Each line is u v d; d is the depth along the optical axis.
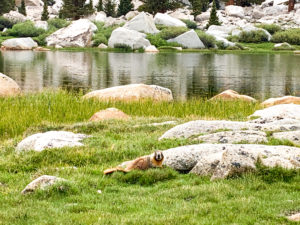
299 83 36.38
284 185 7.91
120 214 6.87
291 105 16.62
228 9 109.75
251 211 6.63
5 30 87.50
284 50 77.38
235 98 23.22
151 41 77.56
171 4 102.62
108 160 10.76
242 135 11.43
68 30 79.56
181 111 19.20
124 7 105.75
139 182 8.73
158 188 8.32
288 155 9.41
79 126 15.07
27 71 41.19
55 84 33.22
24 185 8.77
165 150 10.31
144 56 62.12
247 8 117.44
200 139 11.63
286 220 6.27
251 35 85.56
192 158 9.82
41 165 10.33
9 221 6.62
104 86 32.69
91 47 77.69
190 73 42.28
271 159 8.77
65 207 7.20
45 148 11.30
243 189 7.75
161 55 64.75
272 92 31.52
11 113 16.83
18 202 7.58
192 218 6.39
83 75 39.25
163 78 38.16
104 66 47.31
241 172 8.45
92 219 6.48
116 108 18.64
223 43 79.50
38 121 16.39
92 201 7.57
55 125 15.80
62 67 45.44
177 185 8.38
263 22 101.44
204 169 9.09
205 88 32.81
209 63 52.91
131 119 16.81
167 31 80.81
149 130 14.30
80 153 10.82
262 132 11.77
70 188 8.05
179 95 29.25
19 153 11.28
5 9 100.19
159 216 6.61
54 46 77.25
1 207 7.34
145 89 23.28
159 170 8.95
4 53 63.28
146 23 82.19
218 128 12.52
